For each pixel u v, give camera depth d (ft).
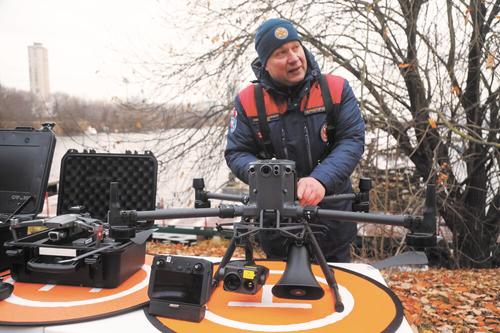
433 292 14.14
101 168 5.50
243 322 3.47
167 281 3.61
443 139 16.52
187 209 3.85
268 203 3.68
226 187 18.88
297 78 5.31
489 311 12.72
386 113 16.47
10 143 4.99
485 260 19.53
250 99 5.73
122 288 4.18
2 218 4.72
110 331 3.35
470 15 15.42
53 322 3.44
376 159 15.74
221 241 19.95
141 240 4.19
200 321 3.47
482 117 17.74
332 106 5.55
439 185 16.78
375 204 15.57
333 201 4.87
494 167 18.76
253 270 3.62
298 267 3.60
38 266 4.09
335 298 3.72
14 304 3.79
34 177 4.86
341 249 6.12
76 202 5.53
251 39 17.71
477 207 19.81
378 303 3.83
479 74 16.74
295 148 5.73
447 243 19.60
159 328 3.37
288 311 3.67
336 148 5.44
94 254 4.07
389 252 15.58
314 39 16.49
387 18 15.88
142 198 5.42
